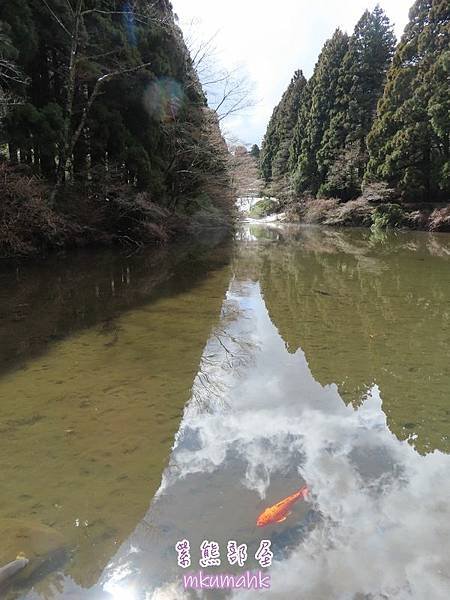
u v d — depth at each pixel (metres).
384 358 4.54
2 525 1.96
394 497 2.30
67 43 10.66
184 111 15.11
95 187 11.69
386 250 15.05
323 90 30.78
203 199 19.08
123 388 3.63
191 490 2.30
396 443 2.88
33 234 9.81
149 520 2.06
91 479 2.37
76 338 4.93
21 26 8.86
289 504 2.21
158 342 4.90
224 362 4.37
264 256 13.59
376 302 7.18
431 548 1.95
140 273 9.53
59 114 10.16
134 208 12.18
